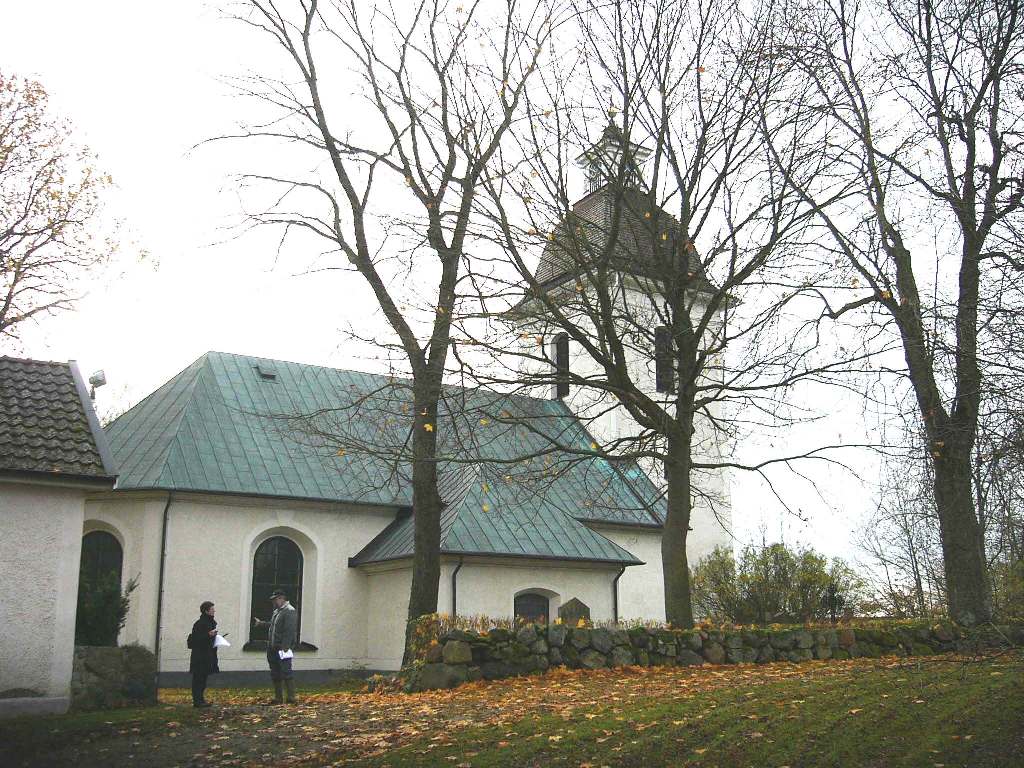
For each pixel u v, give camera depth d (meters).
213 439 25.91
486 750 9.73
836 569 31.28
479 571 24.86
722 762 8.69
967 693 10.91
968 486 12.25
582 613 25.53
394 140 18.67
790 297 16.70
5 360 17.23
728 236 16.83
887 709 10.33
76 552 14.98
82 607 16.23
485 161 17.41
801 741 9.20
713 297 17.05
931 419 12.32
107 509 23.94
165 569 23.66
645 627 17.05
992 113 15.33
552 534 26.33
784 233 16.80
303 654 25.33
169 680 23.16
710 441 32.06
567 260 17.56
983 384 9.72
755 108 17.03
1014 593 15.58
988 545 11.26
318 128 19.55
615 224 16.75
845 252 17.17
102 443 15.81
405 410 18.83
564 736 9.98
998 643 16.27
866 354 14.47
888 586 30.58
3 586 14.33
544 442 30.52
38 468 14.65
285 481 25.77
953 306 10.78
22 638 14.30
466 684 14.84
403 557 24.25
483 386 17.23
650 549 30.25
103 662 14.96
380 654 25.62
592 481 29.62
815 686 12.20
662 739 9.57
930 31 17.88
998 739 8.84
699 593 31.27
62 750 11.31
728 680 13.81
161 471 23.98
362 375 31.31
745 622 30.06
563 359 32.78
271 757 10.38
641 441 17.94
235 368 29.02
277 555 25.89
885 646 17.86
